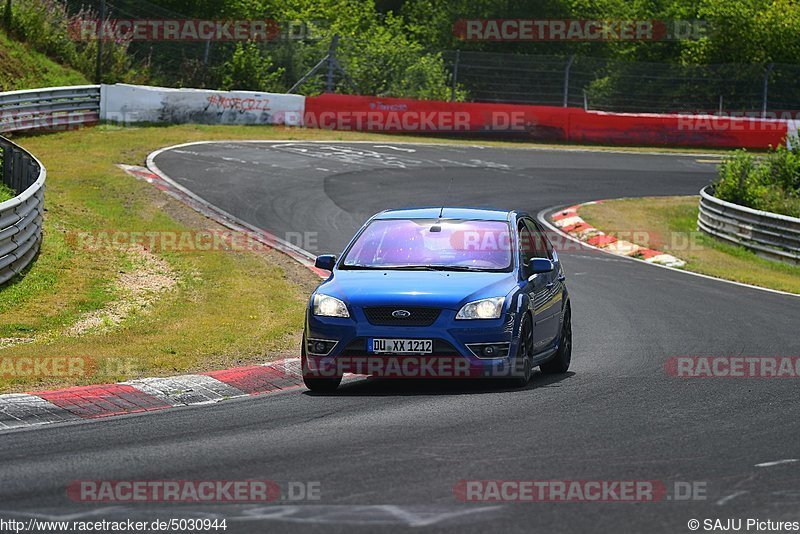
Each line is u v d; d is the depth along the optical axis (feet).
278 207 282.77
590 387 120.57
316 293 119.96
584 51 650.84
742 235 298.76
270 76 496.64
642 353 149.07
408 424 98.02
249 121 431.02
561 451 86.63
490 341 114.93
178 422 101.14
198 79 481.46
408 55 518.78
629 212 328.70
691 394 115.96
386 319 115.65
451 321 114.83
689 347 153.99
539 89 526.16
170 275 202.08
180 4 526.16
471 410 105.09
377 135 445.78
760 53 629.92
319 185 318.04
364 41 524.11
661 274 239.50
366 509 69.41
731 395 115.65
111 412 108.58
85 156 325.21
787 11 644.69
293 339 151.84
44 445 90.74
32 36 432.66
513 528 65.51
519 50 641.40
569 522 66.95
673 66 549.54
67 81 422.82
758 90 544.62
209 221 258.57
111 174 297.94
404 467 80.94
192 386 119.55
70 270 195.11
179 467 81.76
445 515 67.97
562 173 390.01
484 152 422.00
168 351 138.51
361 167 357.00
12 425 100.58
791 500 72.59
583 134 484.33
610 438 91.86
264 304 179.11
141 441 92.07
